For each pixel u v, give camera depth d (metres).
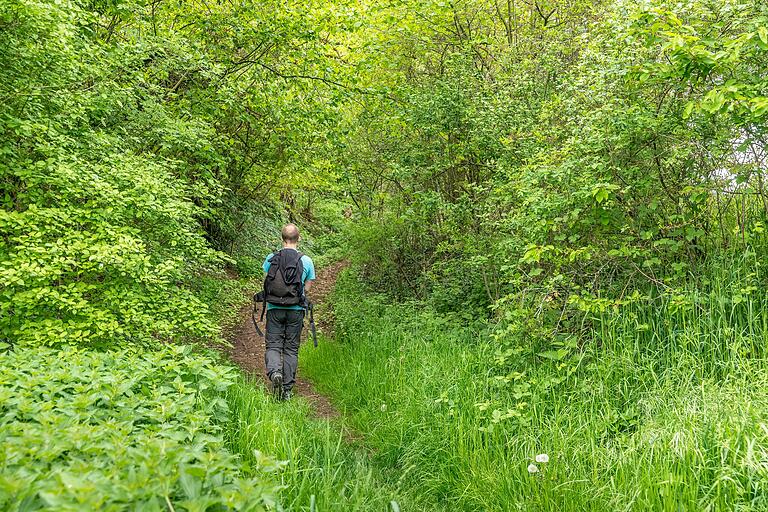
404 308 7.31
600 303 3.81
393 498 3.22
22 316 3.81
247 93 8.48
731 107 3.17
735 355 3.26
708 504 2.38
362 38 8.44
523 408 3.72
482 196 6.64
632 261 4.33
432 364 4.85
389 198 8.29
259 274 11.64
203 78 8.11
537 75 6.63
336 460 3.57
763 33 3.04
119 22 6.90
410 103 7.24
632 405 3.40
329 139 8.38
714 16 3.76
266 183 11.73
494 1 8.17
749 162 4.02
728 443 2.54
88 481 1.42
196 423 2.40
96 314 3.82
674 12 3.51
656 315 3.92
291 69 8.66
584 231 4.47
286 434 3.31
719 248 4.15
